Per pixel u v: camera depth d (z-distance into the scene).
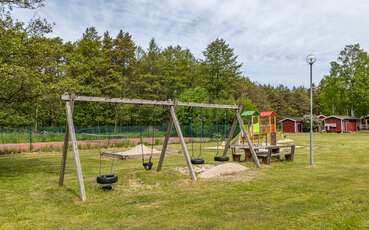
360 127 50.72
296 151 15.88
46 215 4.95
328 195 6.00
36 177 8.59
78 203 5.69
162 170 8.79
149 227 4.27
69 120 6.57
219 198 5.84
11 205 5.58
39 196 6.27
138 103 7.79
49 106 10.02
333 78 44.88
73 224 4.47
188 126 28.41
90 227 4.32
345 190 6.44
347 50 43.50
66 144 7.12
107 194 6.36
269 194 6.13
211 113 27.75
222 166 9.02
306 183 7.22
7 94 9.18
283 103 62.94
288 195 6.03
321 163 11.00
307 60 10.42
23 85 9.00
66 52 32.47
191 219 4.60
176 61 43.44
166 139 8.63
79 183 6.11
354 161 11.59
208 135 27.47
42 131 24.83
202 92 32.66
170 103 8.44
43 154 15.48
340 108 45.97
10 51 9.00
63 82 10.22
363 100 40.81
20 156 14.54
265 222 4.40
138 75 39.47
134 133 25.83
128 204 5.56
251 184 7.14
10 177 8.64
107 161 12.48
